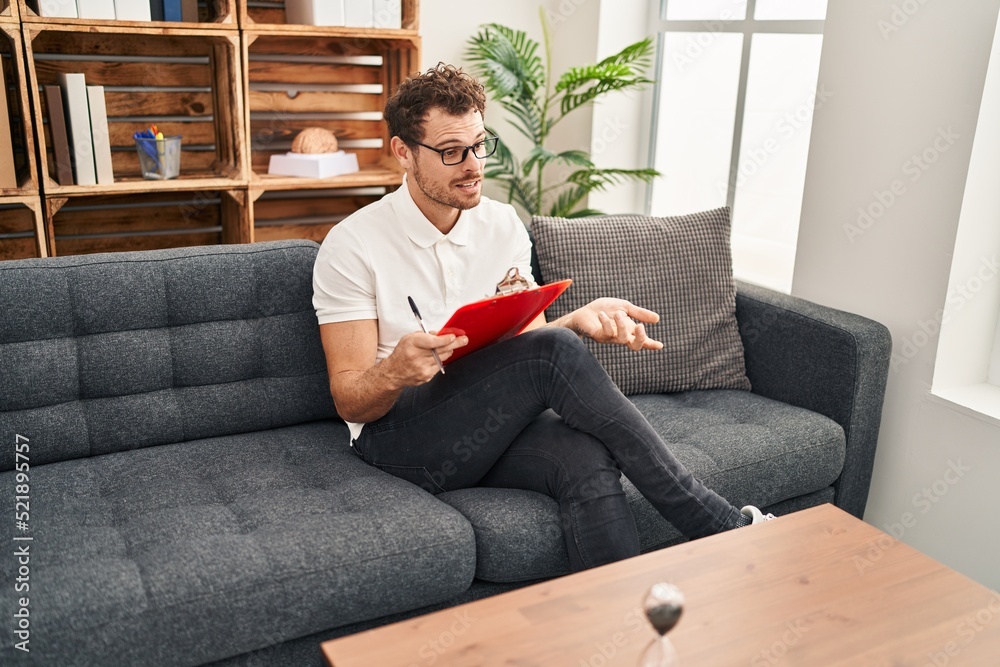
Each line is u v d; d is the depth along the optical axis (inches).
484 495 62.6
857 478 80.2
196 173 106.0
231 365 71.3
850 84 83.9
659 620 32.8
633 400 82.7
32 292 64.6
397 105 64.9
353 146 118.4
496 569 59.1
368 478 63.5
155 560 51.4
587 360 60.6
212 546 53.0
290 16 106.8
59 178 92.7
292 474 64.6
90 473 63.8
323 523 56.1
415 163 65.1
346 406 63.8
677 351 84.5
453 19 121.1
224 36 95.7
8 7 84.7
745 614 42.5
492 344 63.6
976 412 75.2
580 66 121.7
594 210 119.8
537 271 85.0
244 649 51.7
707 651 39.6
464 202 65.5
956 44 73.6
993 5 70.2
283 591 51.8
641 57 119.3
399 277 67.6
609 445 60.4
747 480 70.7
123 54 102.0
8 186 89.8
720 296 86.8
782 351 83.8
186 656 50.0
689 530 60.4
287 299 73.4
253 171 111.2
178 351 69.7
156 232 110.0
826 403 79.7
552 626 40.9
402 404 65.2
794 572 46.4
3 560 50.9
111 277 67.4
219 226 113.7
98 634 47.3
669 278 85.5
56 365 65.3
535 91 123.7
